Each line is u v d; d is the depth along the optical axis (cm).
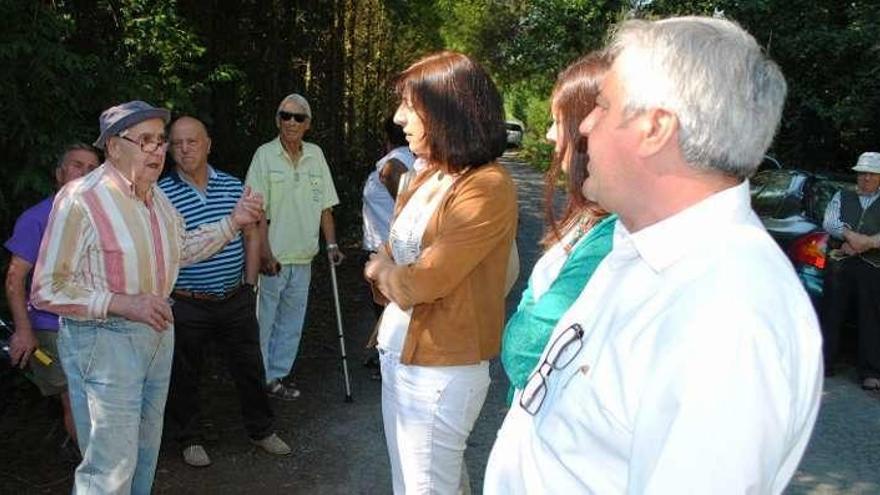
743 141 121
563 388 141
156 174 299
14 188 435
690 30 125
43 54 427
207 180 424
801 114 1152
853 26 1066
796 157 1173
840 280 600
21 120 425
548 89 1764
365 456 447
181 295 407
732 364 109
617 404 124
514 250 289
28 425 449
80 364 292
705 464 108
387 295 255
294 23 1009
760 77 122
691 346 113
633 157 128
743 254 118
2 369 459
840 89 1117
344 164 1274
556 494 138
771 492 122
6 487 380
